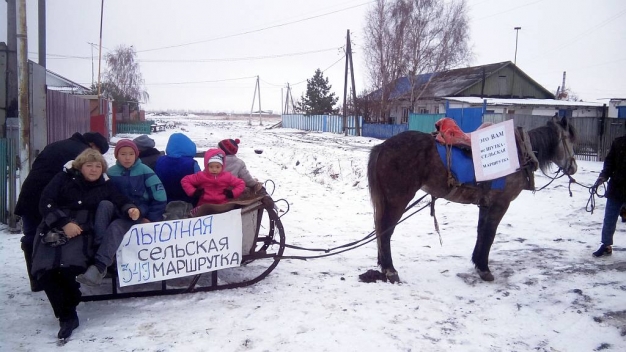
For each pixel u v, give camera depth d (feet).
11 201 26.13
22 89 26.27
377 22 140.67
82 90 125.08
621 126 63.46
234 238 17.88
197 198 18.81
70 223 14.42
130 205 15.75
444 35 134.72
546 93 152.46
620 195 20.89
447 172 19.56
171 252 16.83
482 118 81.20
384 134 127.24
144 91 237.45
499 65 146.92
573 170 22.00
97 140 18.49
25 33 26.63
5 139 26.30
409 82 150.51
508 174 19.57
